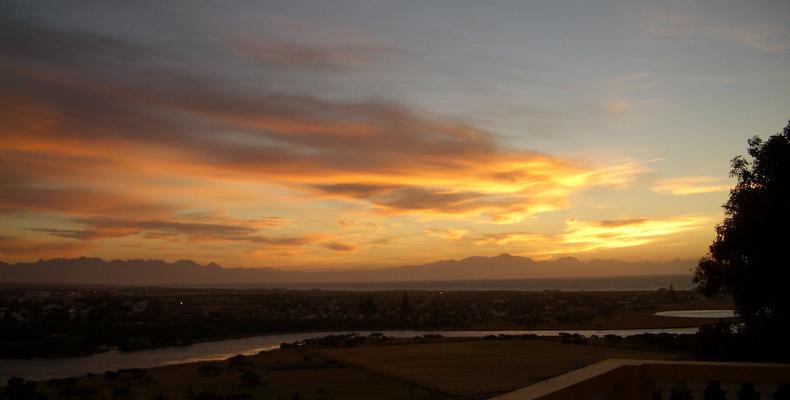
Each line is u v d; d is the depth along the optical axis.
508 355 50.88
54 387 39.59
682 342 47.25
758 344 14.95
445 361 49.53
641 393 4.30
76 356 64.19
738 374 4.18
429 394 34.88
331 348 62.62
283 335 91.06
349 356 55.44
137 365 55.38
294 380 42.47
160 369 49.31
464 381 39.00
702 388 4.31
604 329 76.69
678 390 4.32
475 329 92.56
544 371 41.50
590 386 3.75
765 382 4.14
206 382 41.81
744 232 15.27
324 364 50.25
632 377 4.26
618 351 46.53
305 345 66.38
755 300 15.26
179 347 74.44
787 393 4.18
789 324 14.48
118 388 37.12
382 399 34.03
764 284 14.73
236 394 35.34
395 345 63.78
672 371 4.29
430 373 43.44
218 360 57.66
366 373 45.00
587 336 65.50
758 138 16.33
